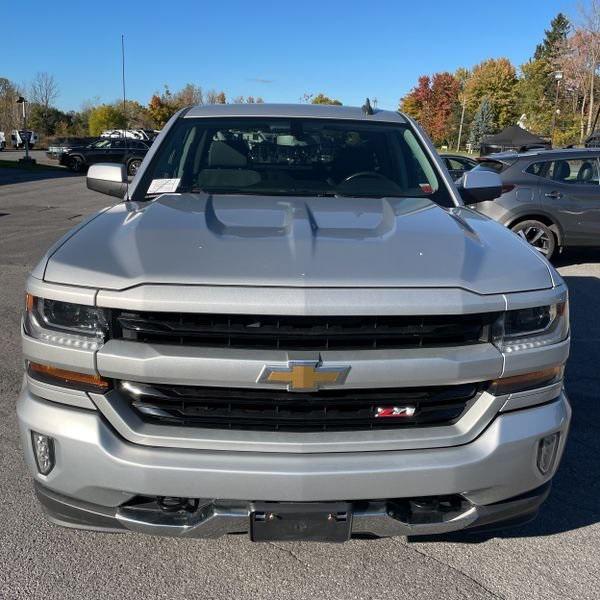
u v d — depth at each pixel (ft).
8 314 20.54
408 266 7.54
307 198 10.67
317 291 7.06
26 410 7.72
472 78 267.39
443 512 7.72
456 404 7.64
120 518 7.45
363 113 13.43
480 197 12.26
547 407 8.00
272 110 13.25
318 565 9.01
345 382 7.07
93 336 7.25
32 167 100.78
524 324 7.70
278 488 7.11
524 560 9.23
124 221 8.92
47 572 8.72
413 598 8.44
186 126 12.54
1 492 10.50
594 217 29.94
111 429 7.34
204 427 7.38
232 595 8.41
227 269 7.28
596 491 11.10
